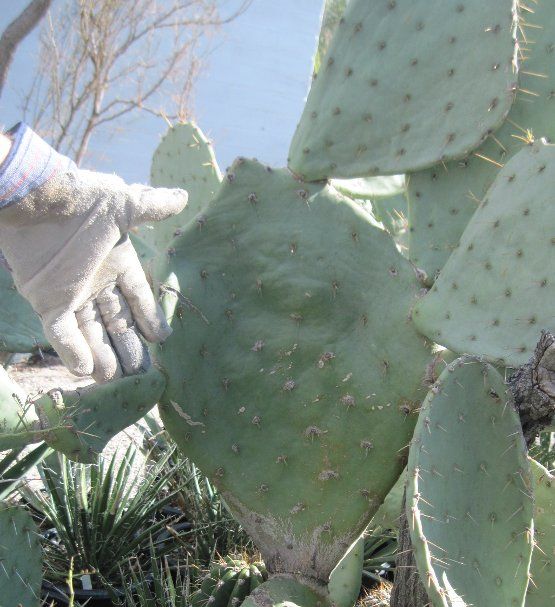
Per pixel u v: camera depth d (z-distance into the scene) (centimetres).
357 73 197
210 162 287
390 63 197
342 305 192
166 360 177
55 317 149
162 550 279
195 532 277
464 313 180
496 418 161
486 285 179
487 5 195
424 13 197
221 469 191
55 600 256
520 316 175
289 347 191
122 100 881
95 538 264
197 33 913
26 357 529
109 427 165
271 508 192
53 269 145
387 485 190
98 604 259
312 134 195
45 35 829
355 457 189
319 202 192
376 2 199
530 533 158
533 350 172
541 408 167
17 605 188
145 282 159
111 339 161
